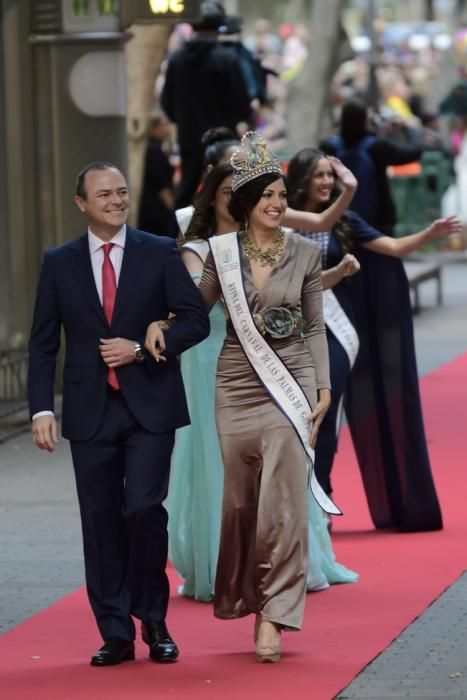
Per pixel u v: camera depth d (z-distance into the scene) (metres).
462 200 61.84
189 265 15.98
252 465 14.41
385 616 15.56
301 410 14.27
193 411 16.19
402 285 19.64
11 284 28.72
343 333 18.23
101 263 14.05
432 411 28.06
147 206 36.41
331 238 18.50
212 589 16.27
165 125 36.59
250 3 107.25
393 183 49.28
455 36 78.88
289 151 50.66
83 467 14.02
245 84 31.00
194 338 14.00
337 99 55.50
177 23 27.34
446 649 14.38
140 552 13.98
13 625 15.62
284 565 14.10
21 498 21.61
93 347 13.98
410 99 63.12
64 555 18.45
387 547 18.66
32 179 28.39
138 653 14.48
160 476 13.96
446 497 21.44
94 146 28.03
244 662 14.12
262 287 14.36
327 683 13.44
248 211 14.36
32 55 28.08
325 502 14.30
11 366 27.42
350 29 100.56
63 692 13.36
